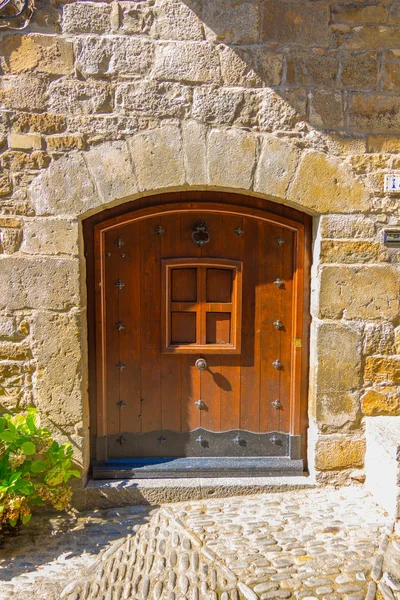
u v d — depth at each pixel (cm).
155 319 287
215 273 287
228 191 271
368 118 264
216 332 291
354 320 276
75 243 260
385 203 269
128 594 204
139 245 281
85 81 253
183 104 256
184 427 294
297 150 262
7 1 245
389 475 255
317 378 279
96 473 284
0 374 267
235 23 255
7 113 252
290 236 286
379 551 226
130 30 252
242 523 251
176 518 259
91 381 284
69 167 256
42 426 271
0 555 233
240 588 204
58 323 265
